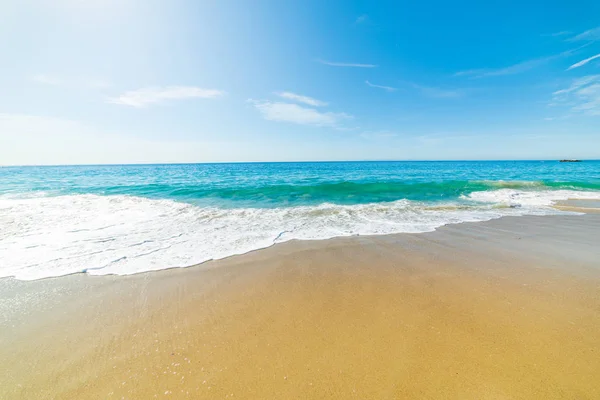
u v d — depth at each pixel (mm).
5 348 2674
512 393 2086
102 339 2805
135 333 2902
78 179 24438
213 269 4652
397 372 2314
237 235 6707
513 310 3264
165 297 3684
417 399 2053
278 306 3434
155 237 6516
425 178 24000
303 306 3424
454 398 2055
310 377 2275
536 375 2250
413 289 3865
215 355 2545
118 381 2260
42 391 2178
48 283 4086
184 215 9133
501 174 28781
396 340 2730
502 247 5781
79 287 3969
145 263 4895
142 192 14617
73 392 2164
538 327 2912
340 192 14742
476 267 4676
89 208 10328
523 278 4199
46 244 5926
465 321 3045
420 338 2756
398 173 31906
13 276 4312
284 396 2096
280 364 2420
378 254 5398
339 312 3275
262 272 4527
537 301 3475
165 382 2240
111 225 7703
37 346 2703
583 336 2744
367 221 8266
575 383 2162
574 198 12867
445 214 9352
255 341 2742
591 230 7168
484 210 10133
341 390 2143
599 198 12820
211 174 31703
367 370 2340
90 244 5949
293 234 6816
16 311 3340
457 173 31000
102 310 3363
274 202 12070
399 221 8266
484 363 2398
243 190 14750
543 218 8641
